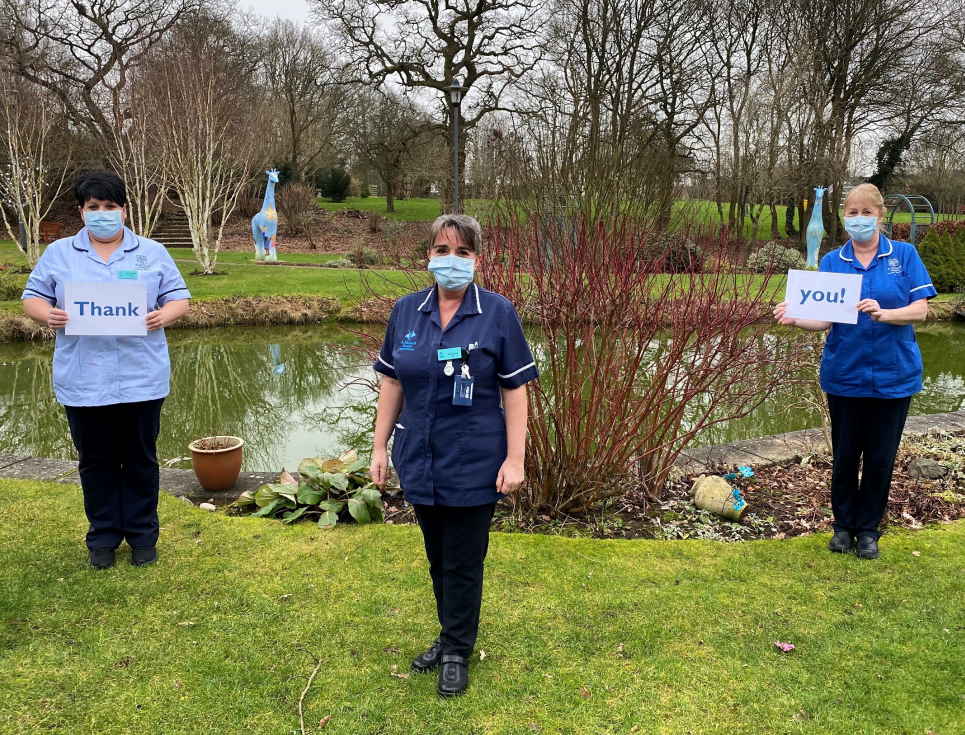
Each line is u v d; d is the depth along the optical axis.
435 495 2.10
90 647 2.42
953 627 2.55
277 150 32.91
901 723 2.03
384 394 2.30
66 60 24.17
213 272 17.80
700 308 3.75
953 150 24.30
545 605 2.72
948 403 7.80
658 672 2.29
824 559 3.13
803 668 2.31
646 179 8.11
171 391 9.01
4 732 1.98
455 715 2.08
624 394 3.78
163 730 2.01
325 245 27.08
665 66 21.88
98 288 2.80
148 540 3.10
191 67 18.12
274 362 10.66
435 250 2.11
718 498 3.77
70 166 23.61
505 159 7.84
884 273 3.07
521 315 3.80
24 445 6.61
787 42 22.28
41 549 3.19
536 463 3.75
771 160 20.95
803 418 6.41
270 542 3.33
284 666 2.33
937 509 3.72
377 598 2.78
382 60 26.50
